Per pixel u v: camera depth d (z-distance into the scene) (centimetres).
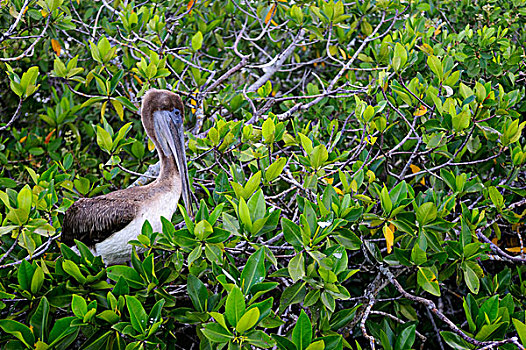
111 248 464
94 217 455
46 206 473
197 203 530
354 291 585
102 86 570
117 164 536
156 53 611
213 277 432
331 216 383
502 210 471
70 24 632
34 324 356
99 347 356
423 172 489
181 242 368
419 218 400
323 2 646
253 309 303
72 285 397
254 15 689
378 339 459
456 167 534
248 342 314
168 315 381
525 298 474
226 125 492
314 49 846
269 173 444
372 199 484
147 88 592
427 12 769
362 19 714
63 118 714
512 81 604
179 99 529
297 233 372
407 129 596
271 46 848
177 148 508
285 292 378
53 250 498
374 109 505
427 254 425
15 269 450
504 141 482
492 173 614
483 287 469
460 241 406
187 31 768
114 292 366
